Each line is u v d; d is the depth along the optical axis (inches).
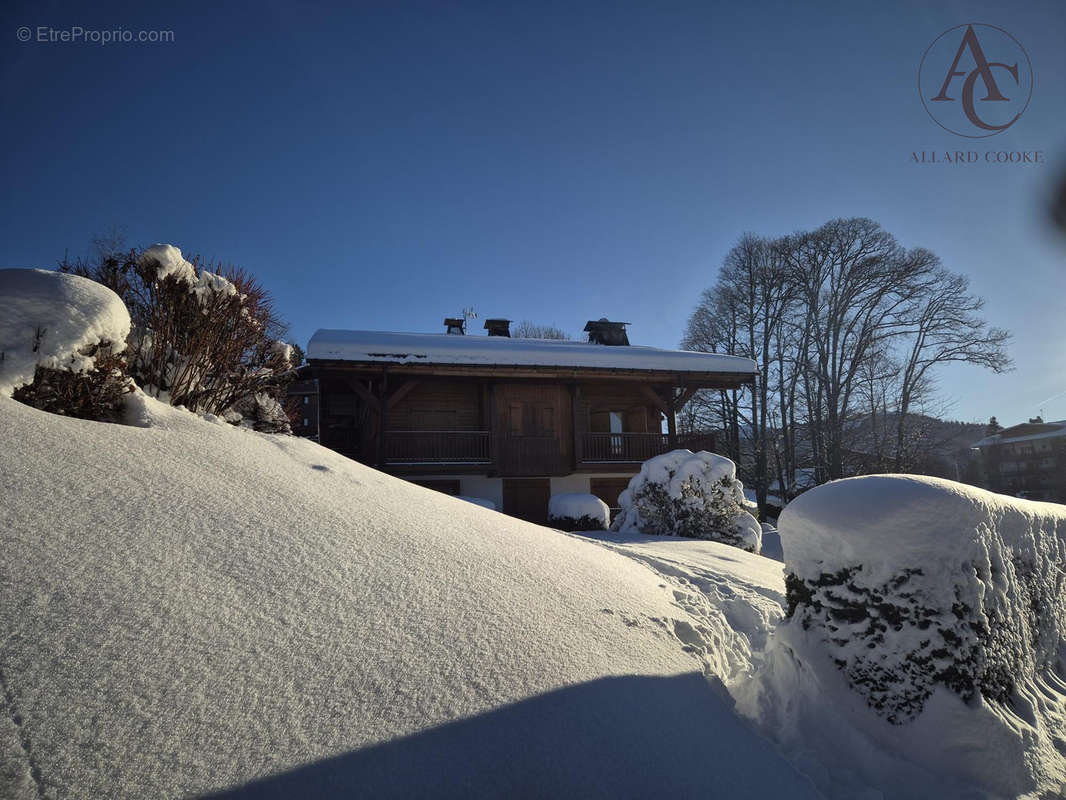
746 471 1241.4
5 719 70.8
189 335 217.9
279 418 287.4
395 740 81.5
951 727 99.3
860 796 93.7
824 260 1314.0
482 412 700.0
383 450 606.5
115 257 232.4
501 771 80.7
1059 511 154.4
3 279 167.3
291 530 131.3
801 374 1295.5
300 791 71.1
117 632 87.5
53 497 114.3
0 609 85.4
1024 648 121.7
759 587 236.2
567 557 175.3
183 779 69.6
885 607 108.2
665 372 700.0
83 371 164.4
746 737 106.7
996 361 1194.6
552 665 106.3
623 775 85.7
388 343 636.1
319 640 97.7
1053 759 103.6
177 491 132.3
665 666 121.8
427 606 115.3
